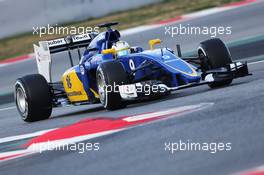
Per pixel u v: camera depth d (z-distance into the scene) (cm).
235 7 7450
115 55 3675
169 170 2062
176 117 2892
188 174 1983
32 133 3459
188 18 7419
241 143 2225
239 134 2347
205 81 3409
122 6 8556
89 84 3797
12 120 4316
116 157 2373
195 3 8238
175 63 3469
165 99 3656
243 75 3503
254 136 2275
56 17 8138
